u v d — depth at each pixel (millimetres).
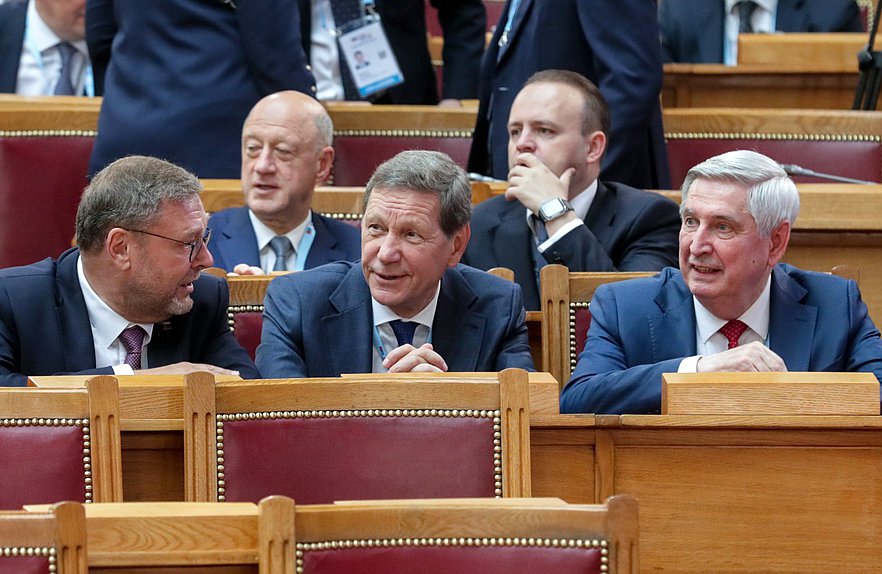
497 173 19391
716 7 25109
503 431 10273
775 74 23234
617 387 12188
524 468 10273
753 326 12977
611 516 7895
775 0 25062
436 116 20781
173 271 12727
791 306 12984
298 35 18719
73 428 10070
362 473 10141
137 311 12922
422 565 7875
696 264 12695
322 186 19172
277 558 7773
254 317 14031
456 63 24188
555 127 16375
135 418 10352
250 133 16578
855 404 10766
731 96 23297
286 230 16672
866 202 16875
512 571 7879
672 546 10758
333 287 13352
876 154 20344
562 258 15617
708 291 12703
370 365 13008
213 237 16656
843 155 20359
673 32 25250
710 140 20594
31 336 12742
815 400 10758
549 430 10742
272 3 18375
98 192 12688
